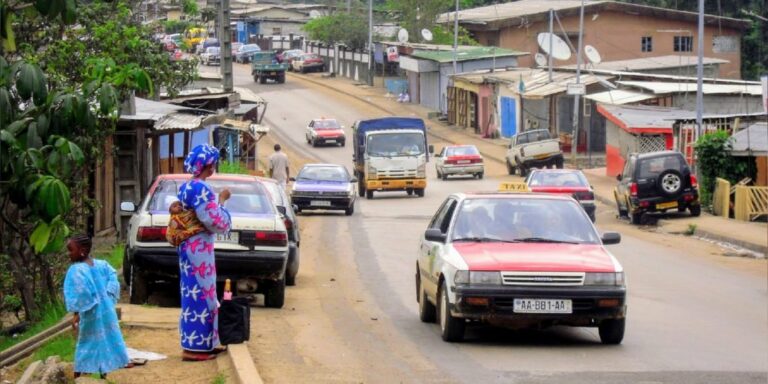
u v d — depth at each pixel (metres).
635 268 29.44
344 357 14.80
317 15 157.25
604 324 16.19
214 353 13.91
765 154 44.09
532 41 106.00
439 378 13.34
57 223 15.01
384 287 24.33
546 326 15.78
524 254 16.03
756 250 35.00
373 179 56.69
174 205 13.82
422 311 18.52
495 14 111.25
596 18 96.88
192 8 47.47
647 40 99.75
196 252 13.69
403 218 46.22
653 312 20.61
